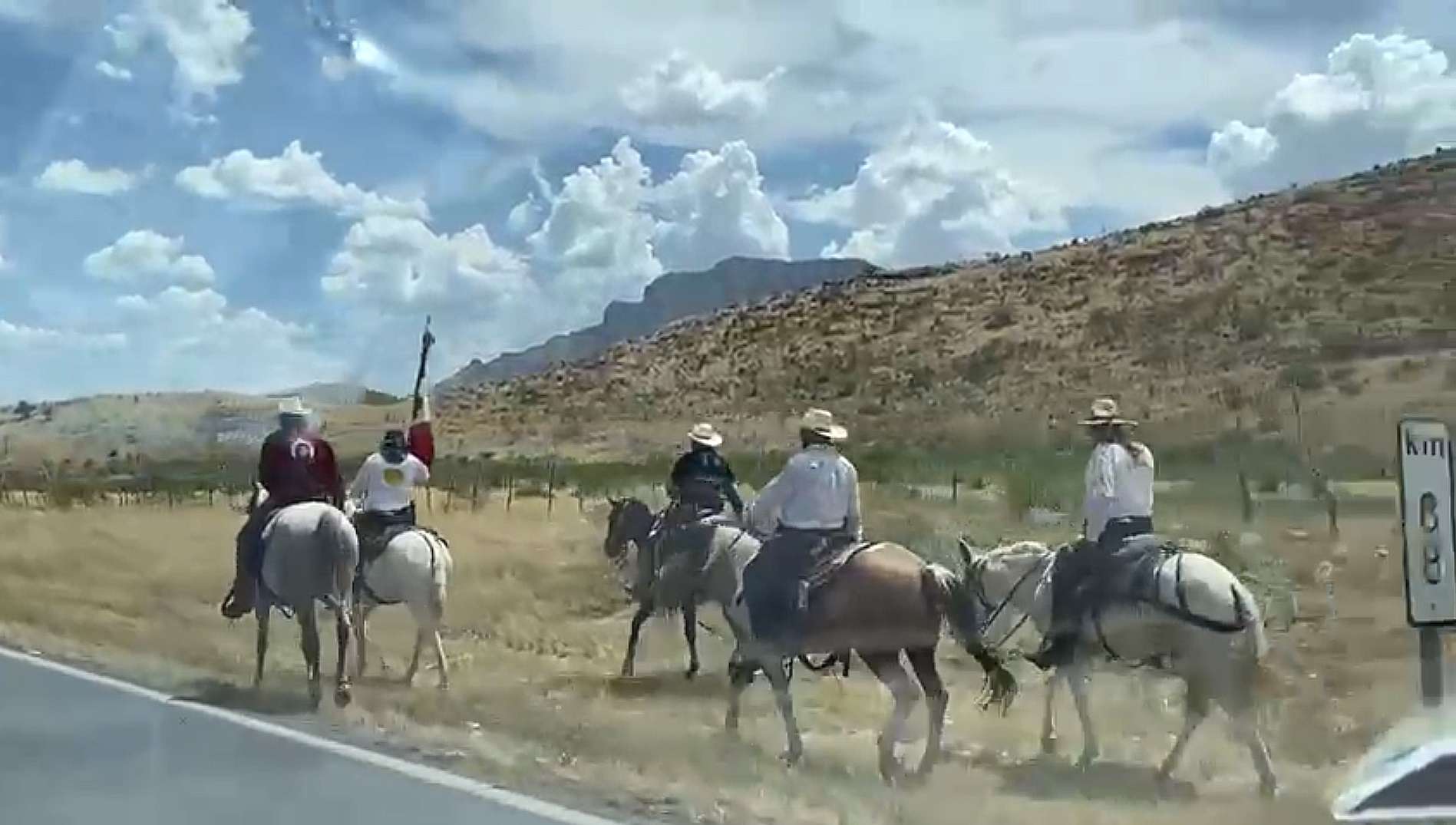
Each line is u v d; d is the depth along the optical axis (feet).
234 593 52.70
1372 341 152.35
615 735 43.01
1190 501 96.94
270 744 41.70
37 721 45.24
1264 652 36.78
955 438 143.84
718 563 54.54
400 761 39.06
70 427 195.72
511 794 34.73
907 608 37.70
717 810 32.99
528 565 86.79
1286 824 32.12
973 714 49.62
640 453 150.82
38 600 83.97
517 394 199.52
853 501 39.63
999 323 196.54
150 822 31.37
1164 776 37.04
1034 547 45.91
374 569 54.19
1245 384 147.74
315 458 54.08
